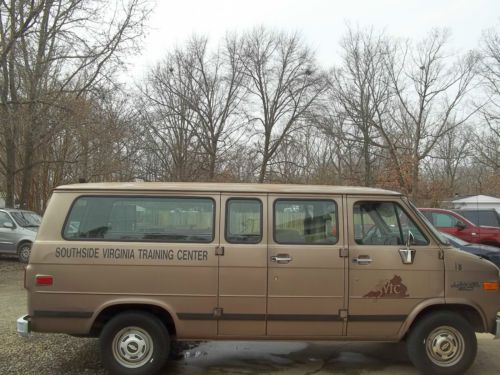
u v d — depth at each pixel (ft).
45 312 16.94
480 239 45.88
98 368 18.31
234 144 162.40
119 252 17.11
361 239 17.72
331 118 155.74
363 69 149.38
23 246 52.80
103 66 66.69
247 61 164.66
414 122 148.05
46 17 59.52
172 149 152.25
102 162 78.48
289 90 163.02
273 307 17.17
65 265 17.04
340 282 17.34
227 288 17.13
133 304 17.15
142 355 17.10
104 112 73.26
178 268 17.11
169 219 17.54
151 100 154.51
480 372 18.28
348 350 20.95
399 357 20.06
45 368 18.28
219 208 17.57
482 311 17.65
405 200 18.20
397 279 17.43
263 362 19.34
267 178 164.35
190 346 21.39
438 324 17.44
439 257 17.63
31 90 60.34
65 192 17.72
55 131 63.62
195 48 162.71
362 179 149.38
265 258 17.25
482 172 182.09
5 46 55.42
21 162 75.20
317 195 17.90
